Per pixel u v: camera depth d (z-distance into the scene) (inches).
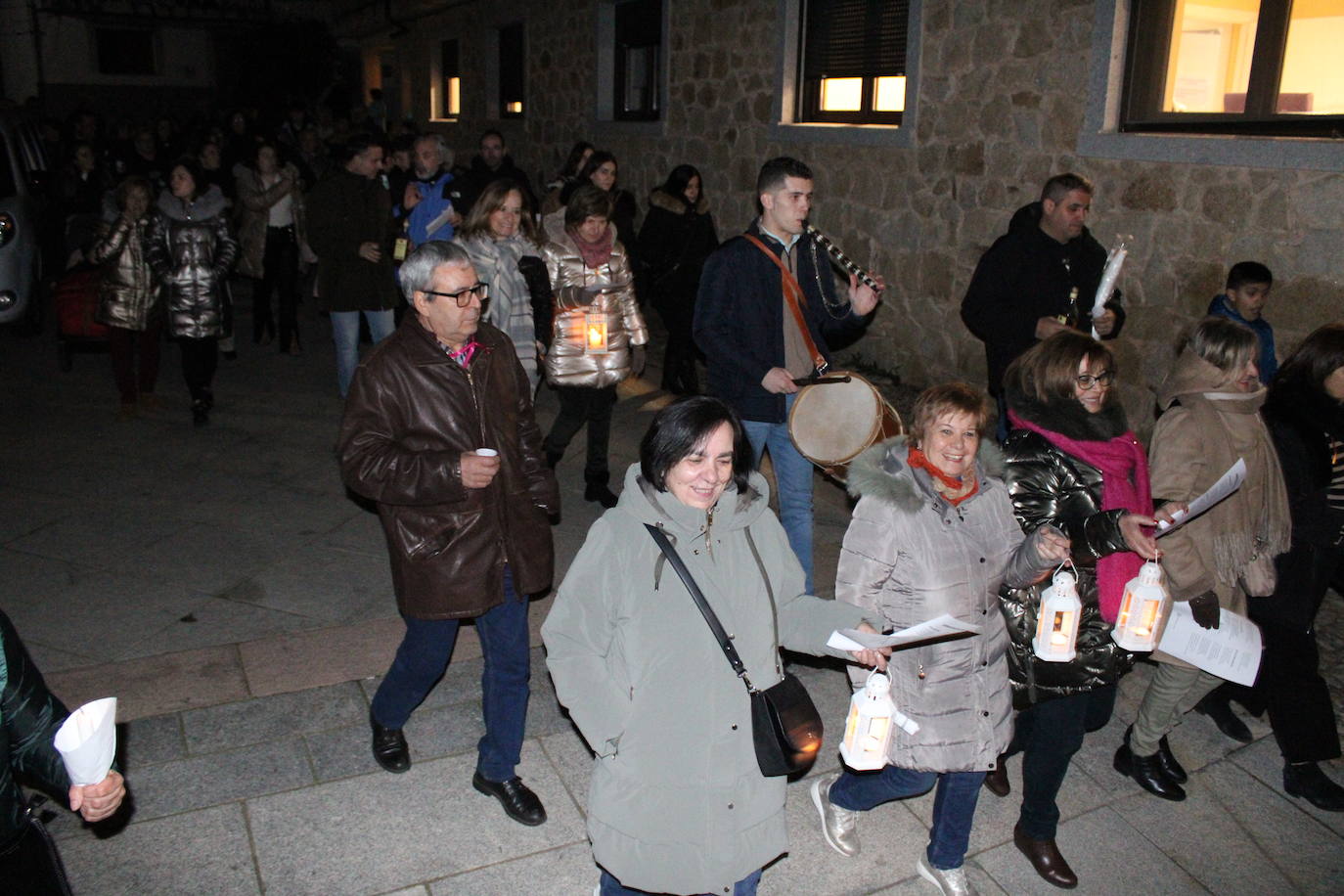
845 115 354.3
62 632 171.5
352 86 1002.7
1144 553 108.7
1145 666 175.0
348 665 162.7
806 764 90.4
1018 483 118.3
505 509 121.3
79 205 432.8
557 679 93.0
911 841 131.3
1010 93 281.0
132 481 239.3
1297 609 141.7
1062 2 263.0
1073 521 117.7
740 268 166.9
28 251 361.7
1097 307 181.2
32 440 264.8
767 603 95.7
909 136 315.3
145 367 285.3
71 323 317.7
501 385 122.4
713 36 404.8
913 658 111.1
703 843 93.0
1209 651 128.4
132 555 201.3
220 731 144.7
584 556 94.4
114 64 983.6
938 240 311.4
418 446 118.2
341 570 197.8
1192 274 242.2
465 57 666.8
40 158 408.8
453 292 113.7
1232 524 130.7
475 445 119.4
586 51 514.0
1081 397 120.2
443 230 265.0
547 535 127.1
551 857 124.5
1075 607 111.3
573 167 353.4
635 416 300.8
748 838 94.8
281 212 352.2
